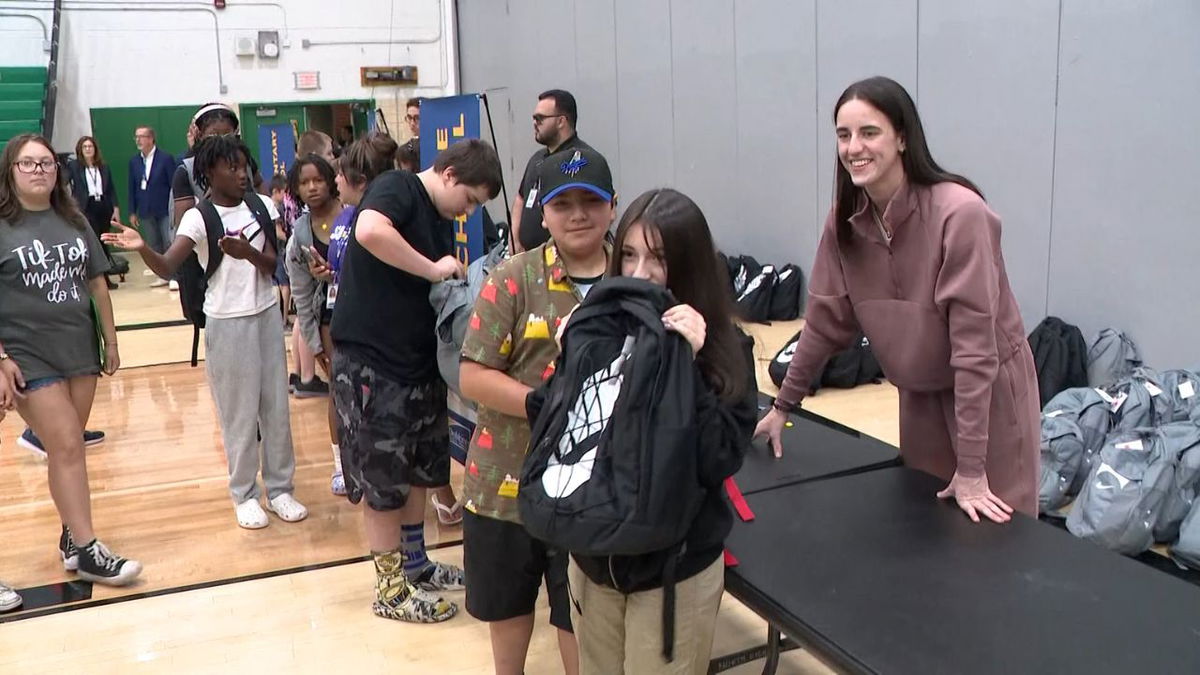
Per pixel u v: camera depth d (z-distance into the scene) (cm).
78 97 1145
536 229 415
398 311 269
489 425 209
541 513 152
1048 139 479
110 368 334
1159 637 155
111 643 282
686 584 161
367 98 1245
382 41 1241
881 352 220
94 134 1157
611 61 903
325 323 398
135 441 492
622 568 159
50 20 1123
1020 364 213
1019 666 148
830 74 631
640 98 864
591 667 177
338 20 1219
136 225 1025
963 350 197
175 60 1170
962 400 199
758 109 708
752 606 176
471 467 213
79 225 316
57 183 309
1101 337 450
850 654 153
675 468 146
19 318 302
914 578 177
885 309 214
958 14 527
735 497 206
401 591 293
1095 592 170
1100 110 449
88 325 317
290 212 562
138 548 354
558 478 153
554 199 184
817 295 232
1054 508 353
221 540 360
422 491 304
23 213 300
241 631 288
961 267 194
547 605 302
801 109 663
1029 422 216
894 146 195
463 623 289
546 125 452
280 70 1208
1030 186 494
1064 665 148
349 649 275
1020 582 175
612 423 151
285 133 909
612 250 171
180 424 521
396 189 262
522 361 197
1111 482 322
